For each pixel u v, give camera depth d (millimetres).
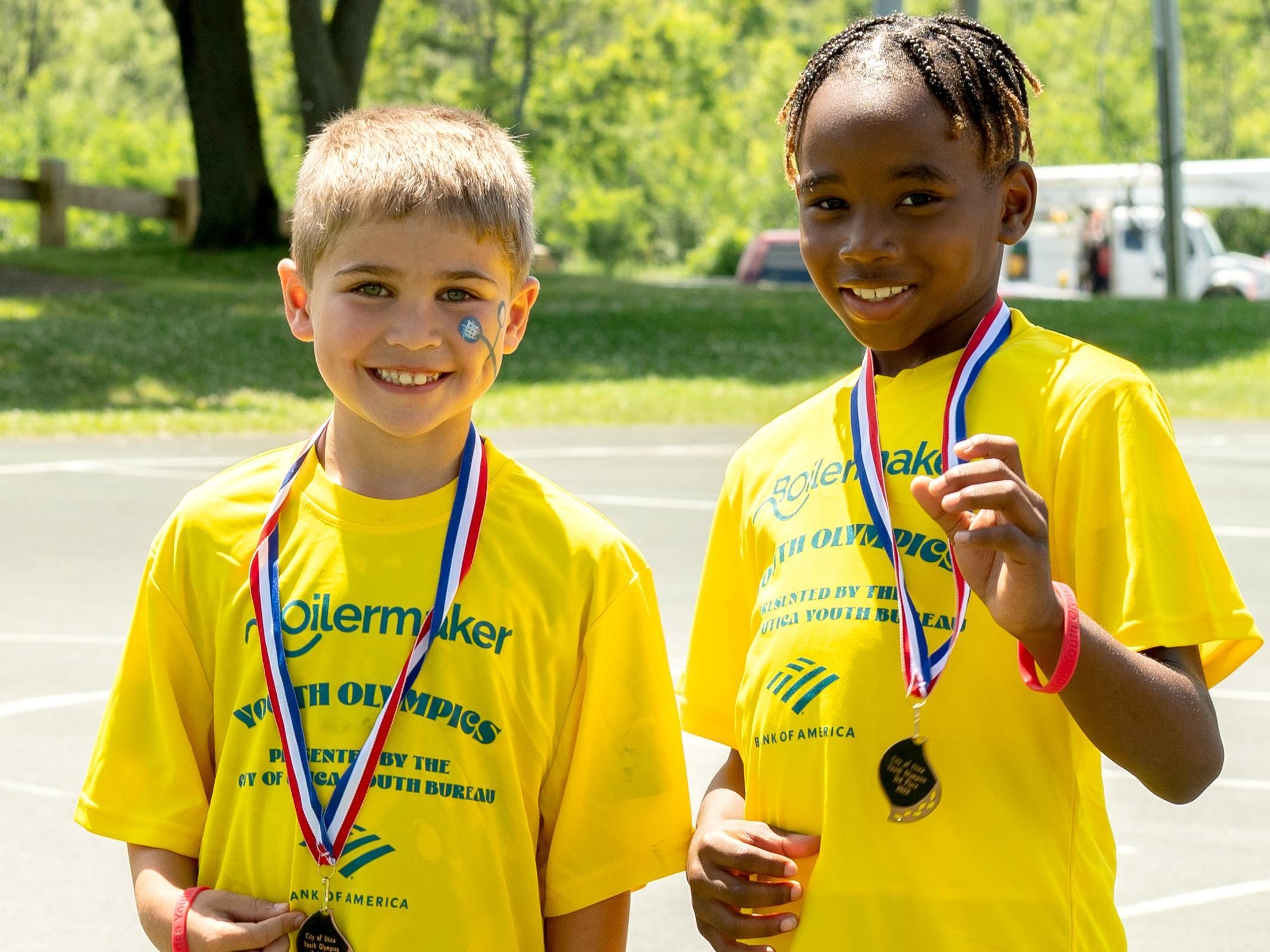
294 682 2477
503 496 2576
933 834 2365
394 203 2426
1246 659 2377
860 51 2555
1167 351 20078
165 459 12484
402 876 2400
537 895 2502
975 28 2621
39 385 15938
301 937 2396
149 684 2625
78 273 23922
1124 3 62938
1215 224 55219
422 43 47875
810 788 2469
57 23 67312
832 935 2389
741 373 18469
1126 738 2195
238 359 17750
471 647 2471
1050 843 2357
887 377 2635
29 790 5508
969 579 2170
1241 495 11227
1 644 7230
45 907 4637
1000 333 2561
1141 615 2279
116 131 60688
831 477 2617
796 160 2676
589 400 16297
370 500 2527
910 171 2443
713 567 2854
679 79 51344
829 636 2488
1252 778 5730
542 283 26734
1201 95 64562
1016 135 2553
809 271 2588
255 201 27234
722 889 2492
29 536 9469
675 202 65000
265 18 47625
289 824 2439
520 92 46938
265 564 2531
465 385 2488
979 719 2375
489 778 2449
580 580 2551
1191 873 4891
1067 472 2389
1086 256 36781
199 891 2469
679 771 2650
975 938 2332
